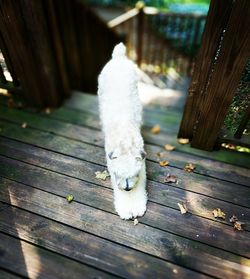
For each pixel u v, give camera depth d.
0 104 3.06
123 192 2.09
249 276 1.79
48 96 2.97
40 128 2.80
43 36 2.48
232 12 1.72
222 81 2.05
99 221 2.04
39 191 2.23
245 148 2.63
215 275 1.79
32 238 1.94
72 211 2.10
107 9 6.83
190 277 1.77
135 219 2.03
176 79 4.55
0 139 2.66
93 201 2.16
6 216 2.07
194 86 2.23
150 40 4.44
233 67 1.95
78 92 3.39
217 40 1.92
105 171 2.37
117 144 1.86
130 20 4.41
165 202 2.17
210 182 2.33
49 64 2.71
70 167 2.42
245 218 2.09
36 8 2.29
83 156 2.51
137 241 1.93
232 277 1.78
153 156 2.54
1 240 1.93
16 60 2.59
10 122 2.85
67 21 3.14
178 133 2.71
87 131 2.78
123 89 2.27
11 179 2.32
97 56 4.64
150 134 2.84
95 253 1.87
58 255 1.86
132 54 4.88
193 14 4.07
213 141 2.48
